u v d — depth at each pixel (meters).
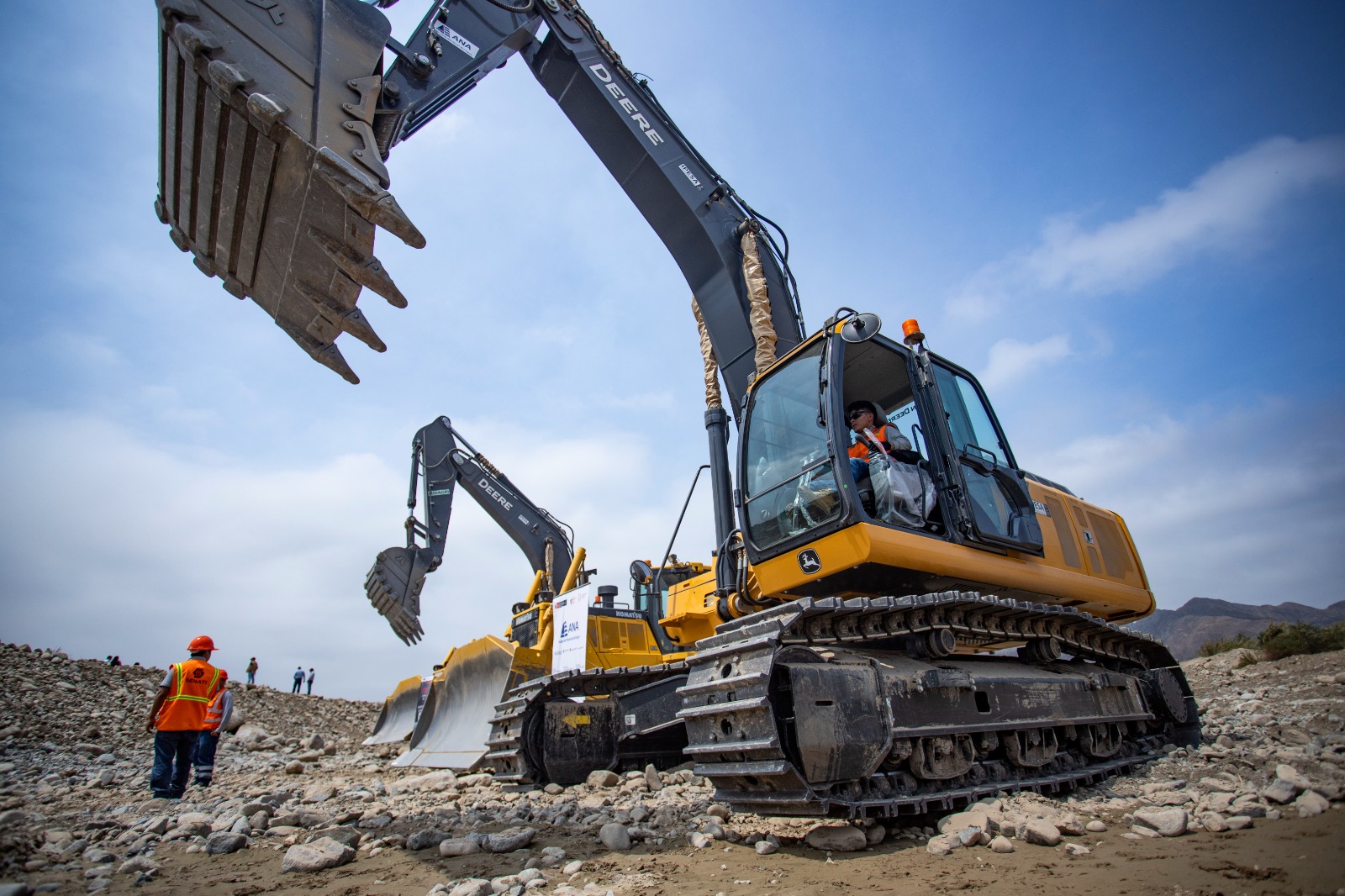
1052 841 3.46
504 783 7.32
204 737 7.92
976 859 3.29
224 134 3.62
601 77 7.23
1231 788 4.54
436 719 11.36
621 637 10.48
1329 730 6.92
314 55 3.73
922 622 4.72
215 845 4.28
